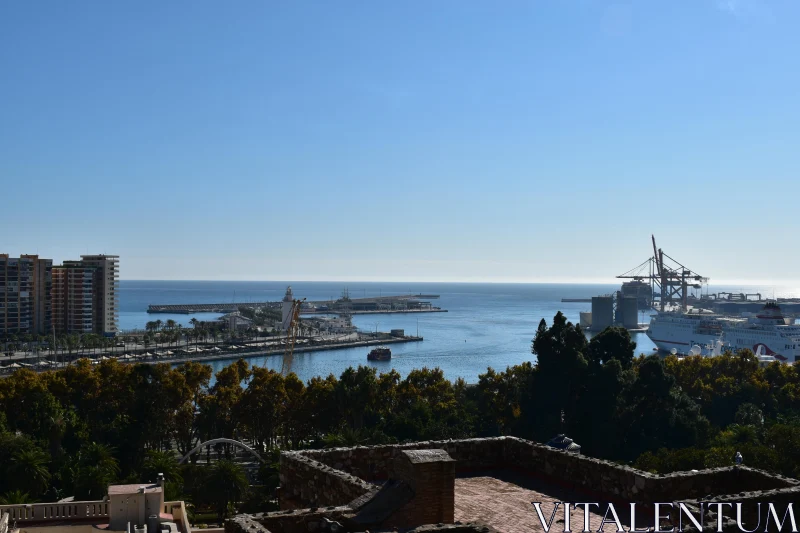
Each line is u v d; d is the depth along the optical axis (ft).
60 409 399.65
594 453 373.61
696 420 393.91
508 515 69.05
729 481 77.00
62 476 307.37
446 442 86.99
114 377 454.40
